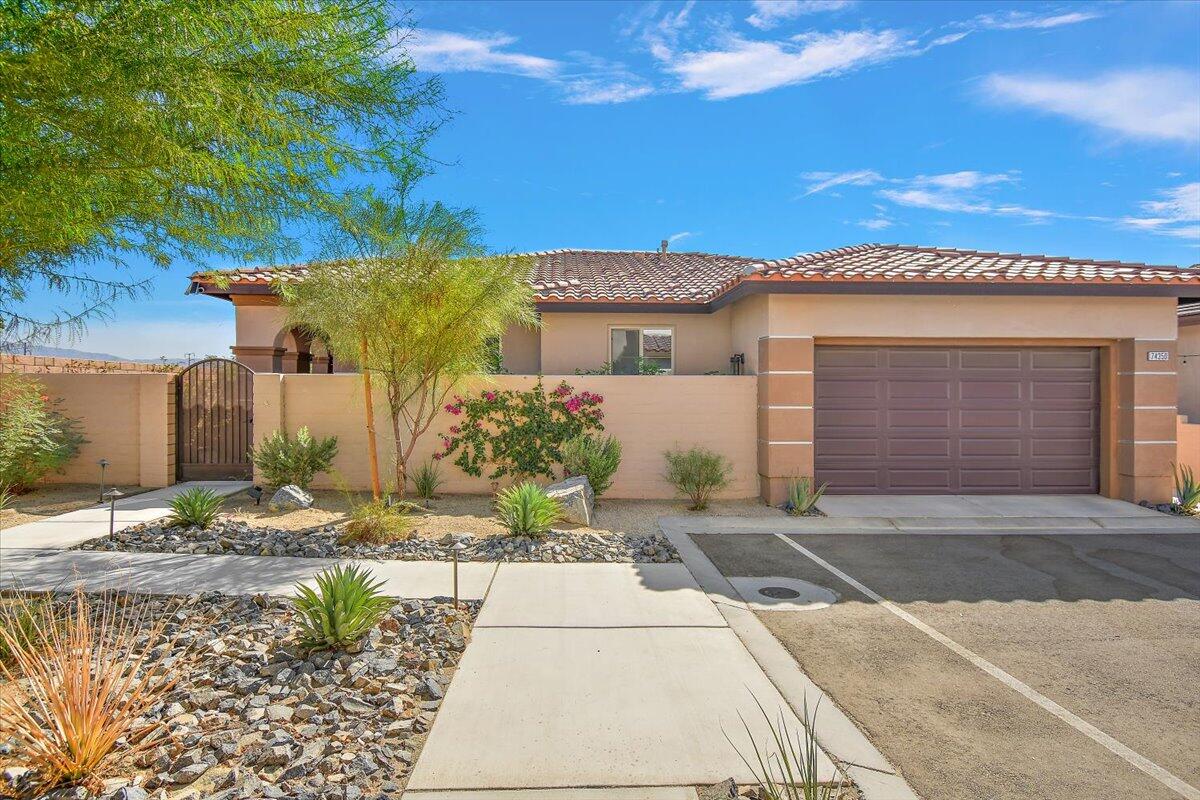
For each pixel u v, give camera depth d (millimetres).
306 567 7012
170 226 4793
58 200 3857
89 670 3799
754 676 4680
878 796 3361
